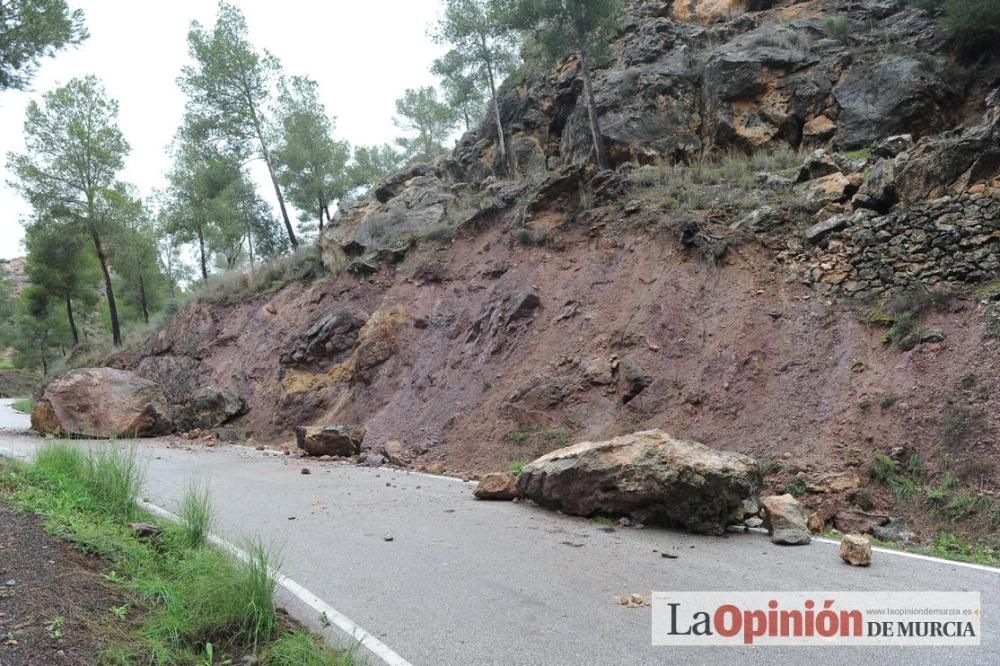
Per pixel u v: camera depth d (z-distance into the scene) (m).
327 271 19.89
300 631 3.94
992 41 13.41
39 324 48.97
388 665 3.56
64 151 27.36
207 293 22.69
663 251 12.05
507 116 20.67
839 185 11.26
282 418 15.87
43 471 6.91
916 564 5.57
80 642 3.42
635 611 4.40
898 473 7.43
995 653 3.78
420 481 9.72
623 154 15.79
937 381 7.96
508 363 12.34
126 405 16.53
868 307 9.43
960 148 9.76
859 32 15.66
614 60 18.70
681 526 6.80
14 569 4.12
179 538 5.51
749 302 10.47
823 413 8.55
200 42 25.84
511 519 7.16
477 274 14.85
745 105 15.03
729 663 3.63
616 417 10.27
